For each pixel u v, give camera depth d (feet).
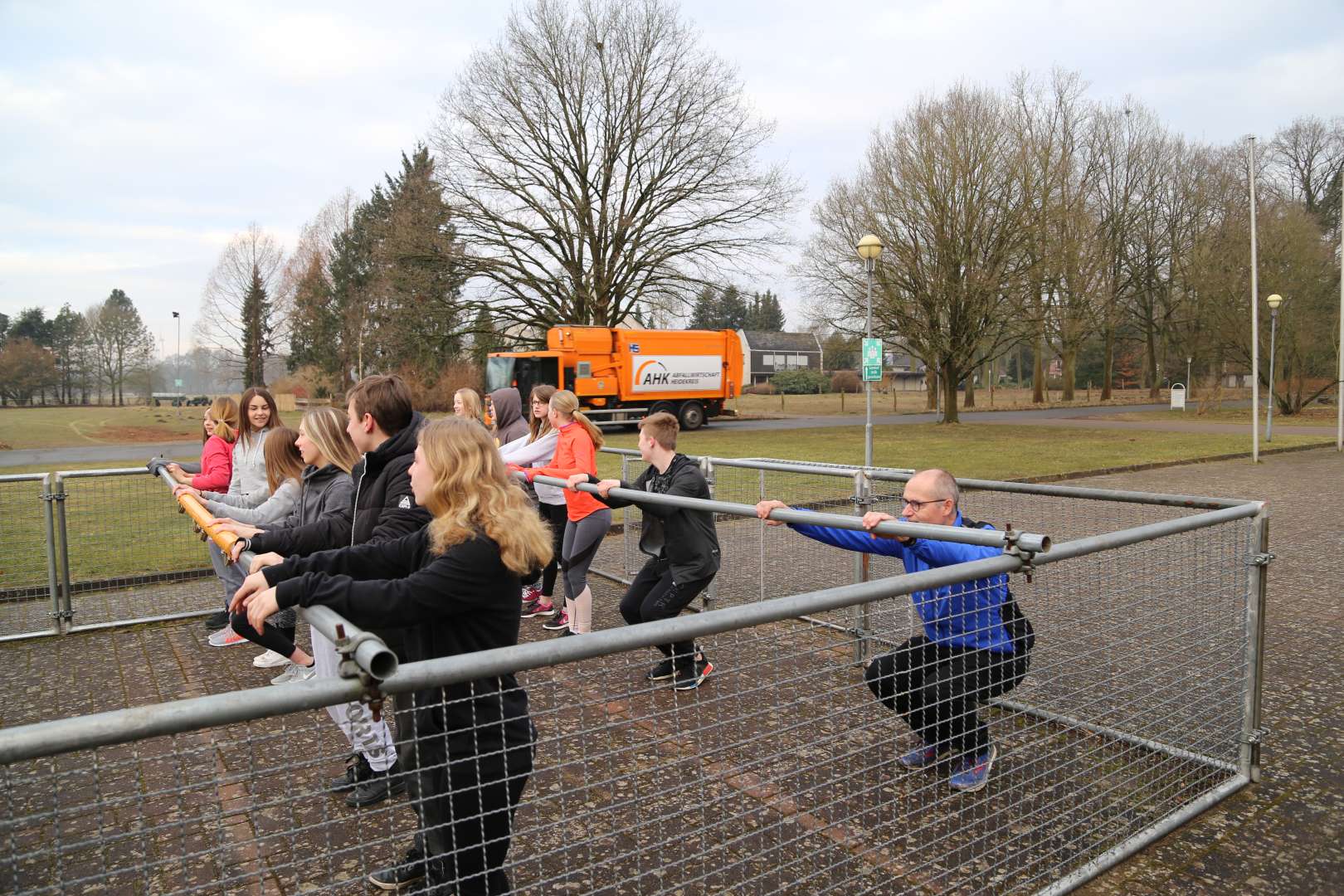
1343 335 65.36
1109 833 9.24
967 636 9.20
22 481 17.95
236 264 148.97
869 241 45.65
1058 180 96.07
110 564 23.07
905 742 9.27
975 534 8.30
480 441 7.03
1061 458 55.98
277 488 14.88
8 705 14.19
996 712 11.44
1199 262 116.16
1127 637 10.44
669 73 88.12
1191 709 10.65
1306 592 20.63
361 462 9.93
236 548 8.23
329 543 10.78
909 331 90.99
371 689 4.69
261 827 9.66
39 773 11.07
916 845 9.04
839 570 19.31
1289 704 13.56
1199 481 45.80
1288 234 100.07
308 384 152.87
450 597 6.61
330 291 148.46
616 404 87.92
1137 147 138.00
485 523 6.79
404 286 90.43
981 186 82.58
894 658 8.92
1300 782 10.85
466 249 90.79
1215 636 10.69
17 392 201.67
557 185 90.58
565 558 17.35
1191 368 146.30
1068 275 99.19
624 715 12.13
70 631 18.29
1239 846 9.31
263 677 15.46
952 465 51.70
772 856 8.78
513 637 7.08
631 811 9.39
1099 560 10.51
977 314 86.02
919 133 83.61
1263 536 10.73
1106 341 154.71
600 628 18.67
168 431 101.45
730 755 9.91
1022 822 9.56
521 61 86.12
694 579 14.42
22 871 8.63
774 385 213.25
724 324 275.59
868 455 45.62
